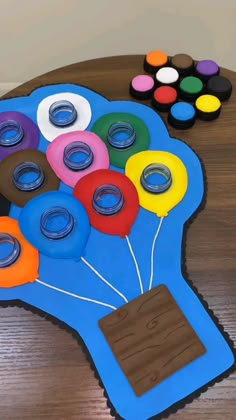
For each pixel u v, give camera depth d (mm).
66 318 694
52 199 762
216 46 1181
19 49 1184
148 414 631
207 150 831
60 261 731
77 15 1088
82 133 831
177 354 661
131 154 814
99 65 937
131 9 1072
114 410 636
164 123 858
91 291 708
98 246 740
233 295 705
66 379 658
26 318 700
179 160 810
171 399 638
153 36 1146
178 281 712
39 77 929
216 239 749
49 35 1142
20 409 643
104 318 688
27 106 883
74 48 1178
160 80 884
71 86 908
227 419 627
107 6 1064
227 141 839
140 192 779
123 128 838
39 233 743
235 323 686
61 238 738
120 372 655
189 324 681
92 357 667
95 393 647
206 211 772
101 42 1159
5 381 662
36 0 1054
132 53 1187
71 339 682
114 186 771
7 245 747
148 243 743
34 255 733
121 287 709
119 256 733
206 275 721
